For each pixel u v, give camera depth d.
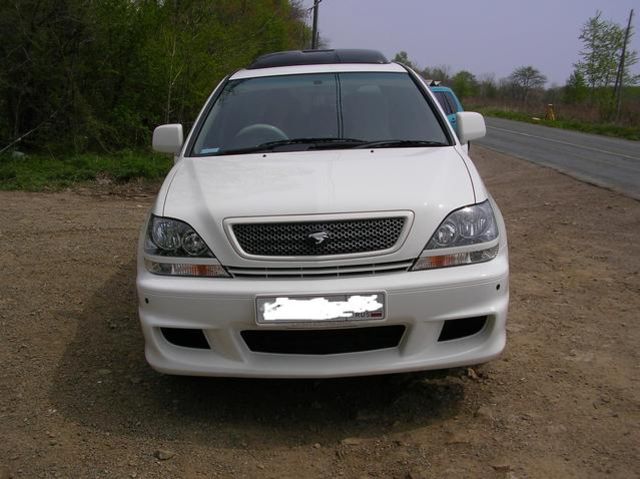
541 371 3.55
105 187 9.83
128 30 12.93
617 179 10.80
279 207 3.01
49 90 11.84
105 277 5.27
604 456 2.74
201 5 14.50
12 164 10.59
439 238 3.00
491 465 2.71
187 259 3.04
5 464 2.82
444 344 3.06
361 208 2.98
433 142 3.89
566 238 6.60
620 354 3.74
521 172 12.05
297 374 3.00
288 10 24.36
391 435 3.01
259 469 2.78
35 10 11.20
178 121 14.27
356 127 4.02
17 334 4.16
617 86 36.62
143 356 3.87
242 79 4.52
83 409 3.28
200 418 3.20
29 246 6.19
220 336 3.01
